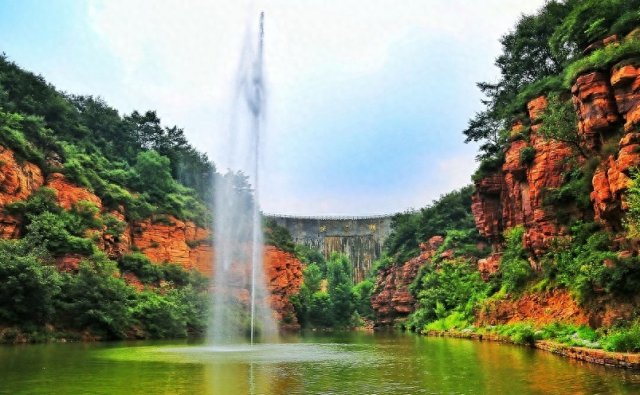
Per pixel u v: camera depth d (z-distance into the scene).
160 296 59.16
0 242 41.47
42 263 43.69
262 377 18.23
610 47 33.41
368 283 129.62
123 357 26.66
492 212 58.03
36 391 14.83
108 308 46.59
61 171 59.88
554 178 40.38
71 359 25.31
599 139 33.56
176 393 14.49
